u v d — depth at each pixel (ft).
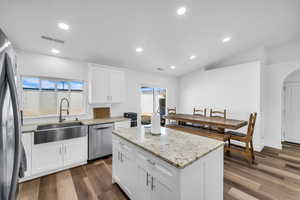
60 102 9.66
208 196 4.30
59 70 9.50
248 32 9.55
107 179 7.13
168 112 16.05
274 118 12.05
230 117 12.88
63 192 6.13
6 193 2.57
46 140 7.23
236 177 7.38
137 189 4.98
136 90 13.98
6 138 2.61
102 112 11.41
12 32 6.63
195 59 13.04
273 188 6.46
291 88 13.47
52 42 7.79
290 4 7.09
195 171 3.74
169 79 17.19
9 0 5.00
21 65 8.20
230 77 12.92
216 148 4.59
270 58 12.48
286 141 13.79
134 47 9.51
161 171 3.87
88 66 10.65
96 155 9.14
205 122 10.21
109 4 5.73
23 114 8.37
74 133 8.13
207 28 8.34
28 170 6.87
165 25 7.55
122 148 5.92
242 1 6.61
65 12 5.83
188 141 5.17
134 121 11.70
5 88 2.64
